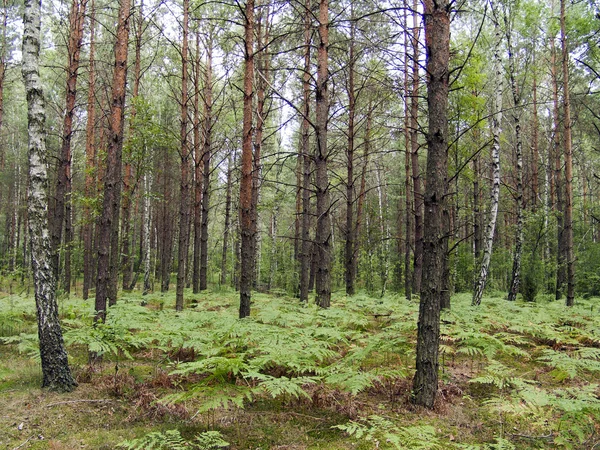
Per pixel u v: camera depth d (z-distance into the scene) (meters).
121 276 29.78
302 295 15.47
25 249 30.06
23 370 7.01
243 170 9.29
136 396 5.76
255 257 28.30
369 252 24.27
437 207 5.49
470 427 4.90
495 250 24.75
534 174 24.23
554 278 21.45
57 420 5.03
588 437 4.57
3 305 11.94
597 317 11.37
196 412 5.29
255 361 5.40
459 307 12.09
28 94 6.29
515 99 16.36
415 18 13.41
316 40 13.98
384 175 29.36
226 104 21.67
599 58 13.93
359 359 6.20
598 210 25.39
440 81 5.52
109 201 8.34
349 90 15.89
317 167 9.92
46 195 6.34
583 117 22.44
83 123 24.53
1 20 20.97
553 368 7.21
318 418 5.19
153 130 14.76
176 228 31.31
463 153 16.41
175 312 10.93
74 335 6.25
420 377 5.49
